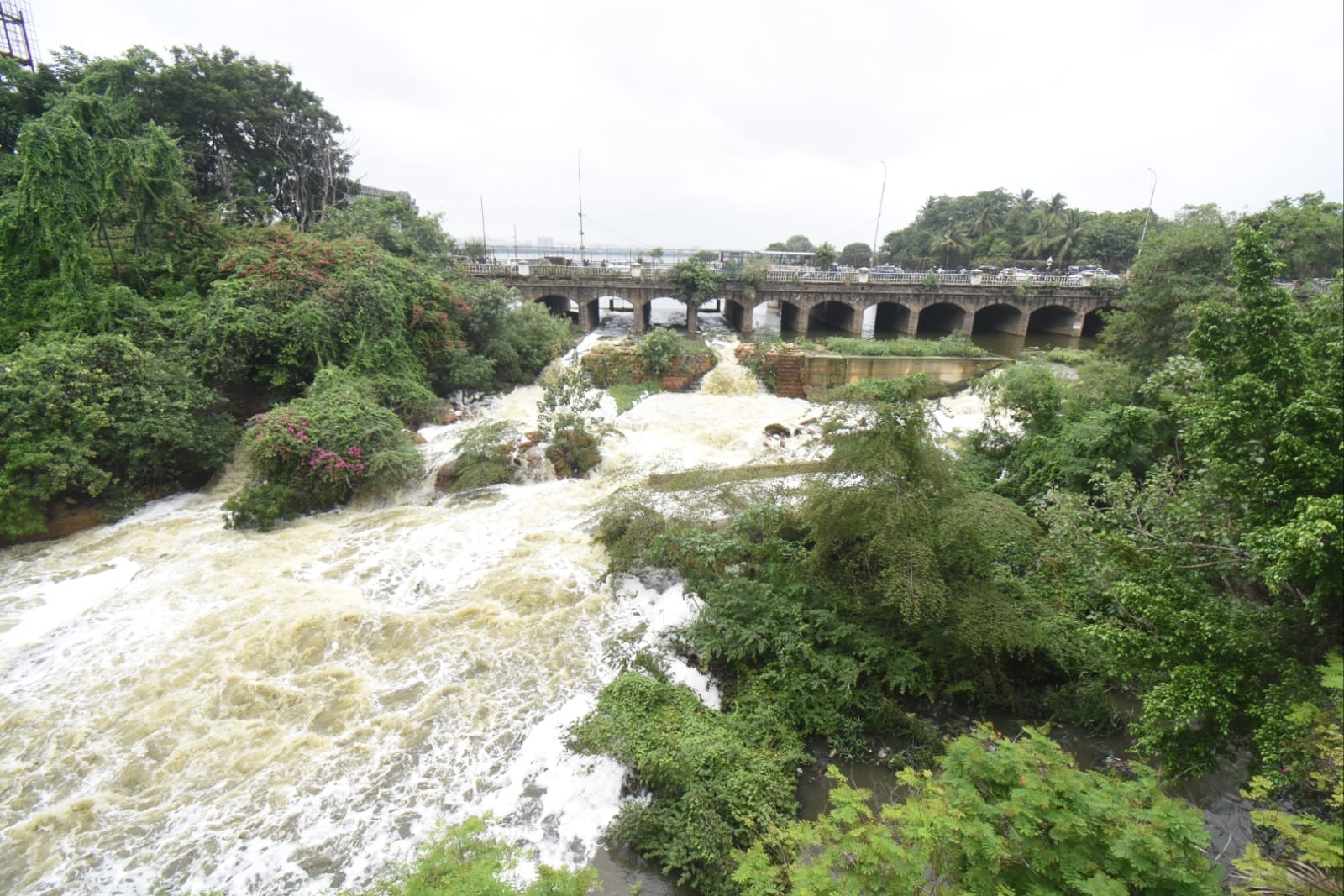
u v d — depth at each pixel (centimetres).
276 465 1650
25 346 1611
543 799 848
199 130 3569
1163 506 852
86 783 861
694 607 1202
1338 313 759
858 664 993
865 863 545
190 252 2367
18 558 1411
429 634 1161
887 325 5316
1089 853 552
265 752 911
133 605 1242
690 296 4044
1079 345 4328
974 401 2655
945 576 1027
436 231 3644
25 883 736
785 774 860
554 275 4062
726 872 716
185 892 729
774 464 1877
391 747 924
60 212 1898
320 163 4209
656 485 1697
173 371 1816
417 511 1680
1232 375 693
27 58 2783
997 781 629
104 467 1606
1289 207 2277
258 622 1185
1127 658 752
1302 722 519
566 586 1309
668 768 819
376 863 759
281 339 2086
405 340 2483
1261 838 759
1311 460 579
